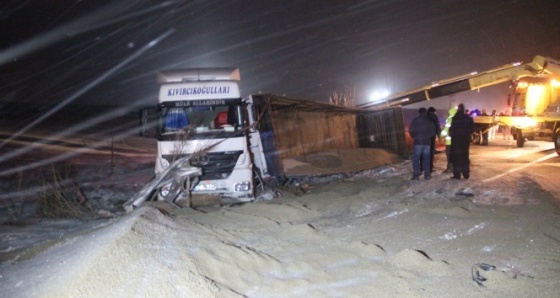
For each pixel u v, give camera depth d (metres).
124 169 16.84
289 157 15.14
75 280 4.75
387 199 10.19
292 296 5.12
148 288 4.75
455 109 14.02
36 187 12.59
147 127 10.91
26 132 26.75
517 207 8.80
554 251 6.31
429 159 12.91
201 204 10.75
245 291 5.23
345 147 19.06
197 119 10.92
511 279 5.32
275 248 6.78
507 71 19.34
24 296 4.86
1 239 8.21
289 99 14.06
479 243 6.76
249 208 9.46
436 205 9.11
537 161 17.41
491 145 26.56
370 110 19.75
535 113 22.89
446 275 5.59
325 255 6.43
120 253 5.26
